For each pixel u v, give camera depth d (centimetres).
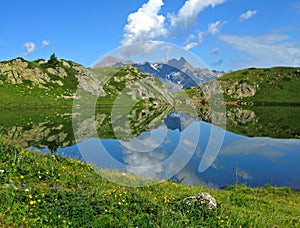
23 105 8438
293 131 4712
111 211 750
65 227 646
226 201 1143
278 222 991
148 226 708
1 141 1316
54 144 2453
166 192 1128
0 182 834
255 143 3341
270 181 1900
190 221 799
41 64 10769
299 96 13538
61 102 8988
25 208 690
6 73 9706
